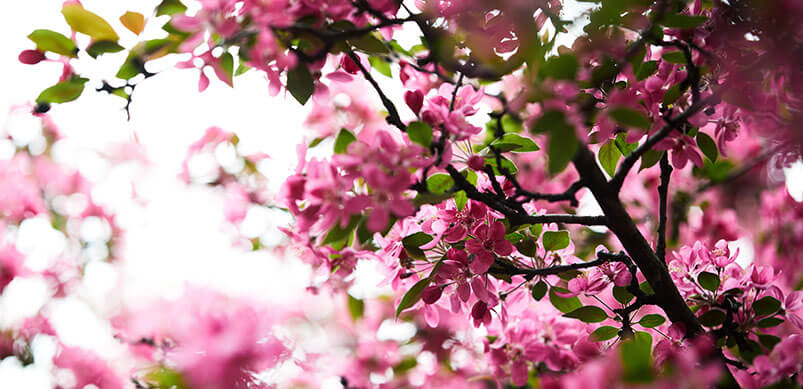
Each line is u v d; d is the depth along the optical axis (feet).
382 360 6.42
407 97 5.25
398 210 4.96
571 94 4.92
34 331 6.98
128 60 5.25
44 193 7.54
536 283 5.52
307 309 6.85
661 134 5.15
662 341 5.42
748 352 5.42
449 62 5.24
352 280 5.75
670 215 7.36
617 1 5.09
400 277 5.45
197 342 5.57
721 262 5.51
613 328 5.42
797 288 6.09
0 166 7.36
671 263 5.56
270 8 4.99
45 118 7.21
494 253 5.41
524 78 5.15
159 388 5.65
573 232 6.56
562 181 7.68
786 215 6.91
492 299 5.38
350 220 5.04
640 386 4.95
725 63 5.23
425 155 5.10
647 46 5.38
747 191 7.00
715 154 5.44
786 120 5.30
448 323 6.39
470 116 5.23
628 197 7.89
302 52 5.20
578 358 5.43
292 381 6.08
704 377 5.05
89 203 7.57
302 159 5.14
